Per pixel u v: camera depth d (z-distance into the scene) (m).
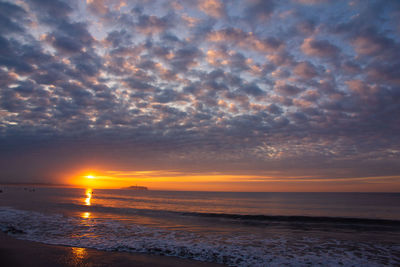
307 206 33.81
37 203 30.81
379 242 10.74
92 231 12.17
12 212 19.53
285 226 15.71
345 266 7.40
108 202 38.44
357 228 15.02
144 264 7.18
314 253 8.77
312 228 14.89
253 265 7.35
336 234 12.80
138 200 46.09
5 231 11.93
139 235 11.45
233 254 8.46
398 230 14.24
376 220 17.48
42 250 8.47
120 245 9.36
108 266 6.89
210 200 49.47
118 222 15.51
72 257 7.68
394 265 7.48
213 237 11.48
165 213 21.73
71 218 16.80
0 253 8.06
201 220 17.98
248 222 17.38
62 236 10.88
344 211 27.09
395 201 46.88
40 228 12.77
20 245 9.15
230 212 25.30
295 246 9.83
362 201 47.56
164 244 9.66
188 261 7.60
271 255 8.41
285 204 37.69
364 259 8.09
